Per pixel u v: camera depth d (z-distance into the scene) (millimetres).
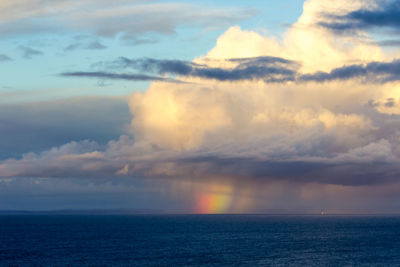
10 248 126062
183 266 89562
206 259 99812
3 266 91938
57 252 115250
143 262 95562
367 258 101375
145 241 148875
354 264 92000
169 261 96875
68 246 131375
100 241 149000
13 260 100250
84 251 117438
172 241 149000
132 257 104000
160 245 134125
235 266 89125
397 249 121375
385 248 124250
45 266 91438
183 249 121938
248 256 105375
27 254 111250
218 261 96438
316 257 103375
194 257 103500
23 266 91688
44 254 110938
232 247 127750
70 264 93750
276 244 137125
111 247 127875
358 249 121250
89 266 90812
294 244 136875
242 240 153500
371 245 133250
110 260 99000
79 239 158000
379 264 92125
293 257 103188
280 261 96250
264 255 107250
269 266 89250
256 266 89188
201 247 127562
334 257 103375
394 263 93625
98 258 102500
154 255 107875
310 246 130625
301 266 89188
